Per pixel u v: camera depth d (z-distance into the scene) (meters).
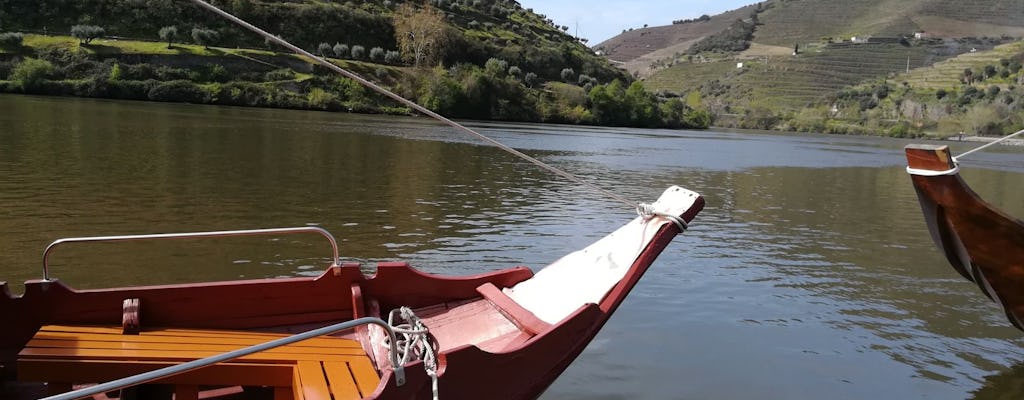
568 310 6.58
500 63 101.19
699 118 134.38
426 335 5.90
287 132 42.12
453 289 6.97
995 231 8.23
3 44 62.81
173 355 5.18
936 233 8.83
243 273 11.46
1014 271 8.53
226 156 27.66
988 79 157.25
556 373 5.96
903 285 13.61
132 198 17.11
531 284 7.12
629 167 37.28
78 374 4.95
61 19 70.38
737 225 19.92
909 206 26.70
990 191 34.78
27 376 4.87
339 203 18.72
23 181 18.23
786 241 17.73
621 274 6.61
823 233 19.38
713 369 8.67
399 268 6.69
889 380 8.70
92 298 5.62
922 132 133.00
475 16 125.81
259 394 5.69
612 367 8.52
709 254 15.40
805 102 177.00
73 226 13.78
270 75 74.38
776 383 8.38
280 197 18.97
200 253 12.50
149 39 73.38
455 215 18.19
